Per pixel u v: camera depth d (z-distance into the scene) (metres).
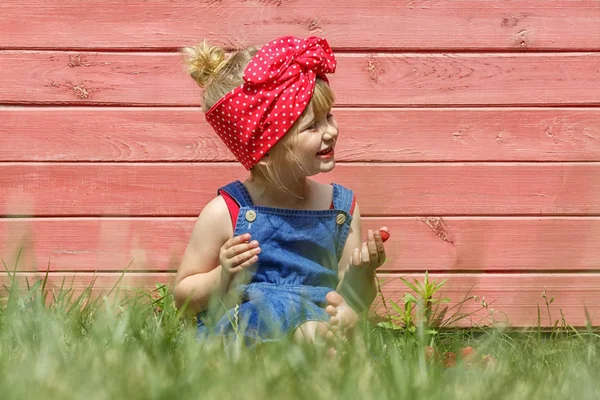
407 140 4.24
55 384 2.07
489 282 4.25
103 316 2.94
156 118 4.24
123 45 4.22
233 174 4.25
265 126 3.40
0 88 4.21
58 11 4.21
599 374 2.64
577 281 4.24
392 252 4.21
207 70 3.57
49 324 2.72
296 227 3.54
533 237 4.25
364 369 2.40
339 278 3.70
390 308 4.18
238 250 3.26
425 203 4.24
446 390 2.19
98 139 4.24
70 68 4.23
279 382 2.14
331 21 4.22
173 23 4.22
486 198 4.25
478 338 4.11
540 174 4.25
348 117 4.23
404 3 4.21
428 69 4.23
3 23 4.20
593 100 4.23
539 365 2.91
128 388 2.00
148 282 4.21
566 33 4.22
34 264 3.76
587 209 4.24
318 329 2.96
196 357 2.38
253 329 3.26
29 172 4.24
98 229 4.25
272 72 3.36
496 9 4.22
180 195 4.25
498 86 4.23
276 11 4.22
